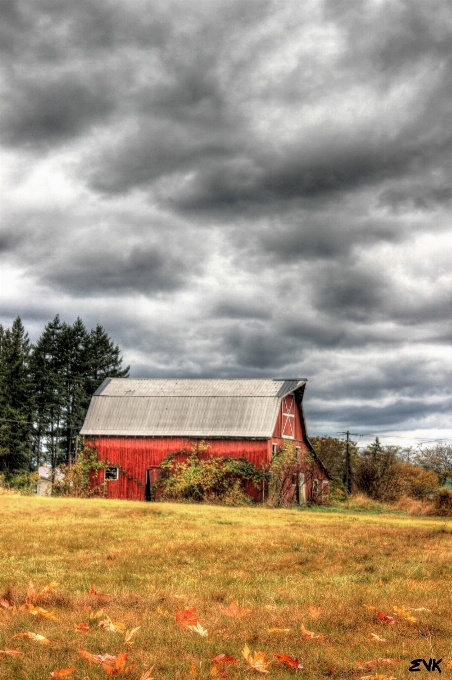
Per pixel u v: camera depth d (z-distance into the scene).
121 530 23.00
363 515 39.81
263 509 39.69
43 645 7.81
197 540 20.69
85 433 55.69
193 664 7.17
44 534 21.31
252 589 12.84
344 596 12.09
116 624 8.68
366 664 7.51
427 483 65.06
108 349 92.88
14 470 77.81
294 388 55.56
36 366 85.94
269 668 7.27
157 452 54.03
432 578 14.91
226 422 53.47
